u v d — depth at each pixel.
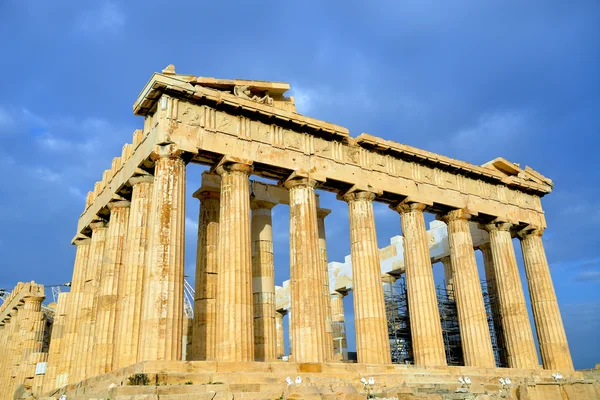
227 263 27.23
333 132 32.62
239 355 25.70
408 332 48.66
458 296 36.75
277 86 31.48
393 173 35.41
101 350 29.56
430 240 50.16
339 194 34.12
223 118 29.27
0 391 59.94
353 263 32.81
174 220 25.98
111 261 31.59
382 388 25.41
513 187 42.22
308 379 23.73
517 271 39.62
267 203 38.16
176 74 27.88
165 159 26.78
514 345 37.56
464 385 27.12
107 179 35.12
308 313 28.88
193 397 18.58
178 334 24.50
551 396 25.08
